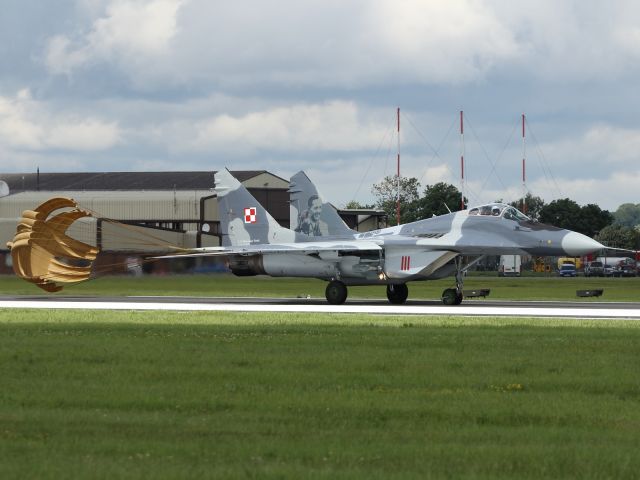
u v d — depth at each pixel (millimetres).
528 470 38875
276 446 42875
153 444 43188
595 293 184375
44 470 38250
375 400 54625
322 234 173875
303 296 188125
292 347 81062
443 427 47438
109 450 42031
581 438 45094
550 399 55344
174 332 95812
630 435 45875
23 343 85000
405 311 133125
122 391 57625
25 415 50062
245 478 37250
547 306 150250
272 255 166750
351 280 160500
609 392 58156
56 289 181500
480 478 37438
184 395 56219
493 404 53594
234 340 87062
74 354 76062
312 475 37656
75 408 52406
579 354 76312
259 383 61031
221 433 45812
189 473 37875
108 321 112125
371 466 39438
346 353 76500
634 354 76500
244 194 179125
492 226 153250
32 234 177250
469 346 82000
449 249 153250
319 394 56656
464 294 177500
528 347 81312
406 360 72000
